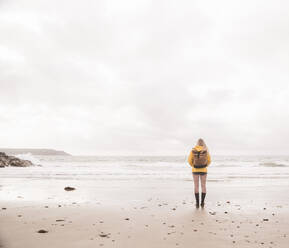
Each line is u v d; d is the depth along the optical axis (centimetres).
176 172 1927
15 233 392
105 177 1500
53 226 438
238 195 842
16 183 1162
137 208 614
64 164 3297
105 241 354
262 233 398
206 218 507
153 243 346
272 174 1725
